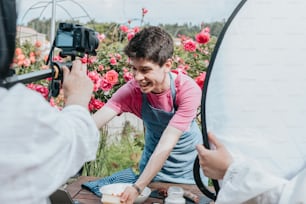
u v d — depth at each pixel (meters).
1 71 0.67
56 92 0.92
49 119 0.68
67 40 1.07
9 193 0.65
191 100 1.76
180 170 1.90
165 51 1.70
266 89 0.94
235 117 0.95
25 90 0.70
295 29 0.94
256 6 0.97
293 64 0.94
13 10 0.67
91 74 2.54
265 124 0.93
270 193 0.86
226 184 0.91
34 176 0.66
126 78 2.68
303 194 0.80
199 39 2.62
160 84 1.76
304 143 0.92
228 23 0.98
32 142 0.66
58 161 0.69
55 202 1.33
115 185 1.78
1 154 0.64
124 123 3.01
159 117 1.85
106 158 2.75
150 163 1.66
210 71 0.98
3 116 0.65
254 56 0.95
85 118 0.76
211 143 0.97
